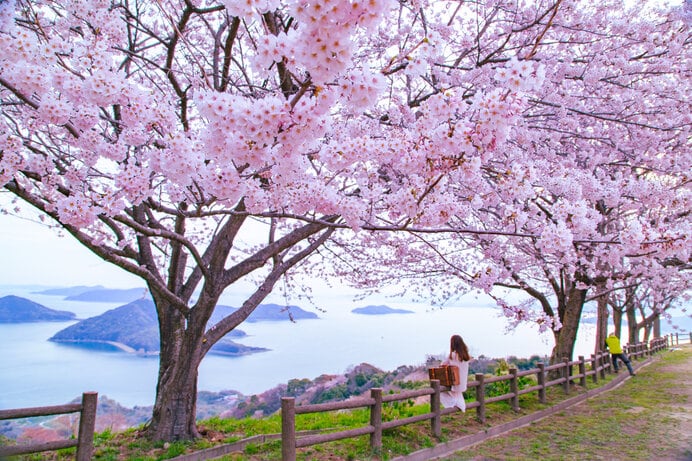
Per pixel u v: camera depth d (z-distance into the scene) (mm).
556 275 10555
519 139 5891
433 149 3113
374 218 4449
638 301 20703
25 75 2686
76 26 4684
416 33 6379
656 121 7133
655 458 5793
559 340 11508
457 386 6660
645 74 6559
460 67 6258
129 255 6402
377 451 5348
